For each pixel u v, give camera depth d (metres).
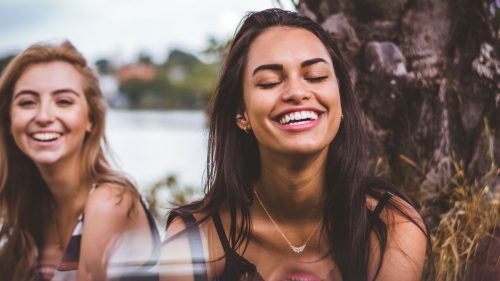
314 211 2.08
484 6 2.44
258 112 1.90
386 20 2.43
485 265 2.12
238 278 2.07
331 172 2.06
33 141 2.47
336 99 1.91
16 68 2.47
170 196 3.78
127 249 2.52
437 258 2.26
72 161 2.54
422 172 2.41
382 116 2.42
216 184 2.13
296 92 1.85
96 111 2.59
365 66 2.43
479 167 2.41
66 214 2.62
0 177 2.62
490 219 2.20
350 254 2.04
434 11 2.40
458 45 2.45
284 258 2.10
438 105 2.40
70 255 2.54
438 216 2.39
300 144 1.86
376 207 2.08
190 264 2.08
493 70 2.44
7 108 2.54
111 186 2.56
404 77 2.39
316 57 1.90
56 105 2.47
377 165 2.41
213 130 2.12
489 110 2.44
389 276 2.03
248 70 1.95
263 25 1.99
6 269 2.67
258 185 2.10
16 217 2.65
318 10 2.50
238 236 2.09
